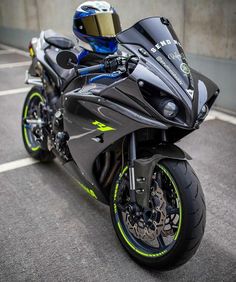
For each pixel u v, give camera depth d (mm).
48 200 3494
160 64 2348
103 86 2662
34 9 9836
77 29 2926
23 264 2695
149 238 2592
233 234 3000
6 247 2867
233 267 2658
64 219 3213
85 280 2551
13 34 10984
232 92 5434
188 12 5848
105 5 2906
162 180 2607
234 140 4676
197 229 2318
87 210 3340
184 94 2254
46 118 3766
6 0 10898
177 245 2377
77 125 2848
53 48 3936
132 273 2617
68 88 3139
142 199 2496
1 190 3654
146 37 2436
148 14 6660
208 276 2578
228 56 5398
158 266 2529
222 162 4137
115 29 2889
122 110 2408
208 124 5164
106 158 2816
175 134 2619
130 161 2541
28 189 3676
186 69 2371
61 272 2621
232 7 5152
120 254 2805
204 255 2770
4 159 4270
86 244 2906
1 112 5727
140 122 2312
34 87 4156
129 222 2695
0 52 10367
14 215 3268
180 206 2352
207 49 5691
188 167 2434
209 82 2564
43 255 2783
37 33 10016
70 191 3645
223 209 3316
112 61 2531
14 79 7547
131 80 2355
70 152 3066
